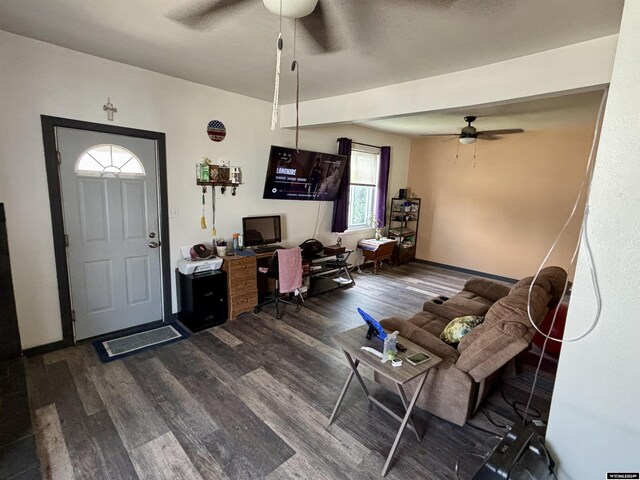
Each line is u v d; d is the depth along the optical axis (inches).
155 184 132.6
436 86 115.9
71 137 111.3
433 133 236.2
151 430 81.3
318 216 203.6
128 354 115.3
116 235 125.9
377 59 101.4
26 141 102.6
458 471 72.5
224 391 97.0
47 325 113.6
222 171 150.3
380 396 97.8
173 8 76.8
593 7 68.5
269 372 107.5
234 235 156.4
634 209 48.2
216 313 142.2
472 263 244.1
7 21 86.5
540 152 208.1
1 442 74.6
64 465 70.8
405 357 75.5
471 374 79.8
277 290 154.6
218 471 70.6
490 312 81.4
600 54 83.3
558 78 90.4
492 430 85.0
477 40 86.2
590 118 167.6
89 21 84.7
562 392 57.5
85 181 116.3
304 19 78.1
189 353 117.6
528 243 218.4
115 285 128.3
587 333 54.0
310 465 72.8
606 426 53.9
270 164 158.9
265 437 80.3
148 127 126.5
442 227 257.8
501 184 225.8
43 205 108.0
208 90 141.2
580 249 53.6
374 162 241.9
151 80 124.6
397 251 257.6
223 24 83.0
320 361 115.3
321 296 183.3
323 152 197.8
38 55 101.1
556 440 59.2
